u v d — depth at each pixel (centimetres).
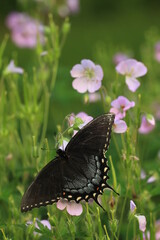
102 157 104
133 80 112
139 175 111
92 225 106
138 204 111
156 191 115
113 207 106
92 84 109
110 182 114
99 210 106
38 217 112
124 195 112
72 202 104
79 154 104
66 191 103
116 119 108
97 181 103
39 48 122
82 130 105
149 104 144
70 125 108
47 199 103
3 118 119
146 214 116
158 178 122
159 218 124
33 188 103
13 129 122
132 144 110
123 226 121
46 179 103
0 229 108
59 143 105
